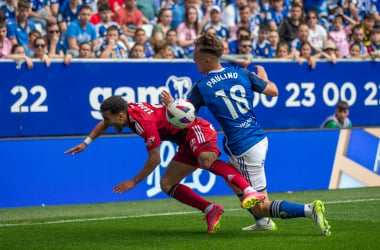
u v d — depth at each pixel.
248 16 18.44
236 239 8.18
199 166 8.95
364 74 16.64
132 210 12.45
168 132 8.57
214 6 18.73
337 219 10.26
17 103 13.52
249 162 8.25
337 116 16.17
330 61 16.23
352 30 19.88
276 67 15.63
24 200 13.12
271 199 13.78
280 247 7.44
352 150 15.85
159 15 17.73
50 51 15.87
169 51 15.71
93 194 13.65
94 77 14.09
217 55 8.32
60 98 13.86
